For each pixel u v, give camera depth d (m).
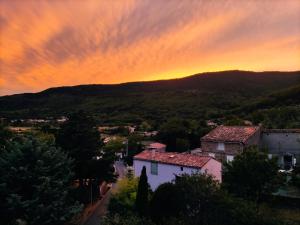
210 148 36.94
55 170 20.64
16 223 16.91
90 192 29.72
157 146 55.59
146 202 22.31
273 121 55.88
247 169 20.22
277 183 20.50
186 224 15.02
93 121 31.30
